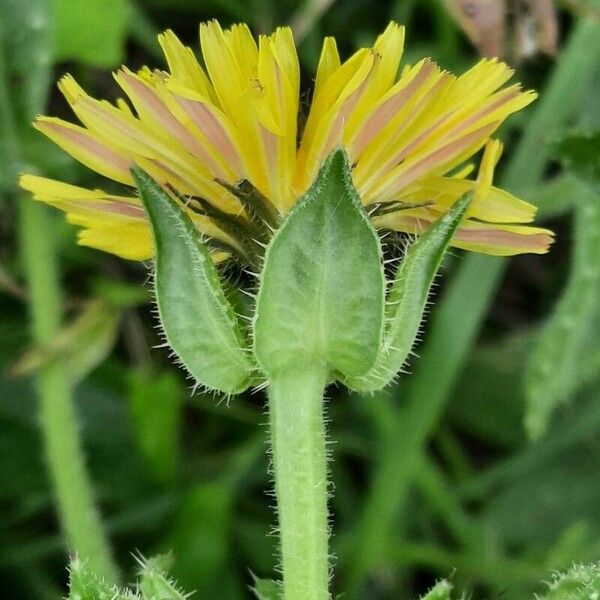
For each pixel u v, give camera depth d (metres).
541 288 0.16
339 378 0.08
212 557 0.12
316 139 0.07
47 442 0.12
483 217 0.08
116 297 0.12
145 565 0.08
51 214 0.13
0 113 0.12
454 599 0.13
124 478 0.13
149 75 0.08
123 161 0.08
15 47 0.12
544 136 0.13
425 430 0.13
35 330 0.12
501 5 0.11
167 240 0.07
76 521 0.12
